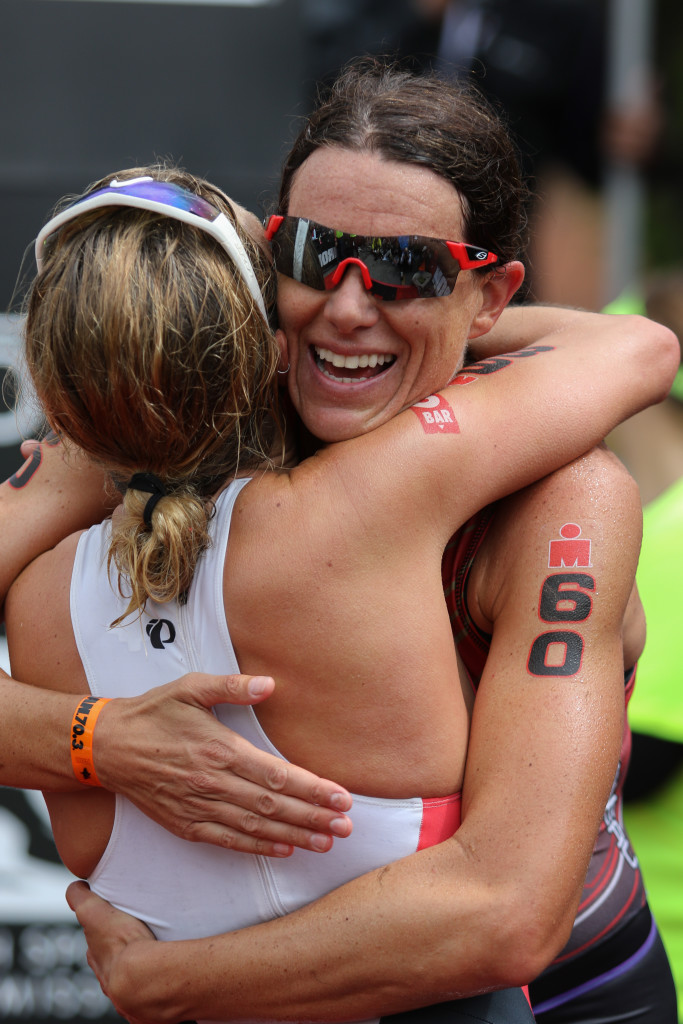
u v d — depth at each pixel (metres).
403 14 12.32
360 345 4.71
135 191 4.27
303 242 4.62
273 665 4.42
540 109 12.12
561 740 4.37
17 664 4.98
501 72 11.96
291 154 4.96
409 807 4.48
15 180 9.15
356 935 4.26
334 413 4.87
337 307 4.59
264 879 4.56
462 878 4.29
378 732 4.41
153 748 4.40
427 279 4.57
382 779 4.45
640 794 7.79
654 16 12.08
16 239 9.16
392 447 4.51
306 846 4.30
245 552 4.41
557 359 5.13
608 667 4.61
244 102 9.26
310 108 9.45
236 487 4.61
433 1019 4.54
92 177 9.23
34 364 4.52
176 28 9.16
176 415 4.27
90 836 4.84
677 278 9.75
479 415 4.72
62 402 4.36
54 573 4.85
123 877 4.80
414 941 4.21
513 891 4.20
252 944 4.42
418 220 4.52
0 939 9.15
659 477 9.23
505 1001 4.74
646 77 12.17
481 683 4.74
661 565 7.97
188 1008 4.53
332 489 4.46
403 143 4.52
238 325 4.37
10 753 4.75
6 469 9.05
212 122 9.27
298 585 4.34
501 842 4.29
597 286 12.83
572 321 5.78
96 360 4.15
